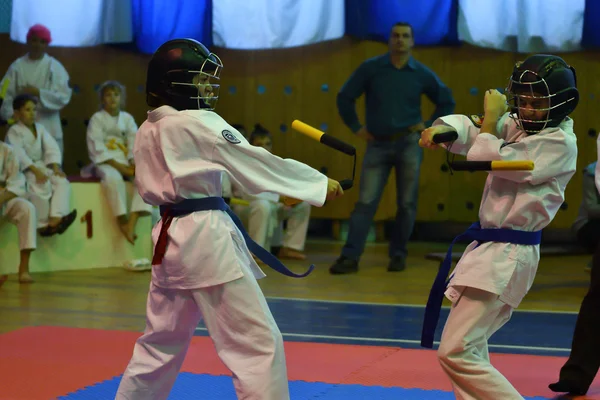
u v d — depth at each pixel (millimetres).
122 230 7746
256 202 7902
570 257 8758
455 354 2805
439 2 8812
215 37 9070
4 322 5262
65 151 9305
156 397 2898
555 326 5301
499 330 5180
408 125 7340
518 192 2869
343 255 7438
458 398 2820
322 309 5777
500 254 2855
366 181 7426
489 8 8688
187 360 4289
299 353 4500
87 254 7645
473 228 2977
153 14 9055
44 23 8953
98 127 7738
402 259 7570
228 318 2740
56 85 8141
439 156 9211
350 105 7441
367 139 7480
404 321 5398
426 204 9289
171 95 2838
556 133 2865
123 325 5211
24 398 3607
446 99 7391
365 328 5176
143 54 9180
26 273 6789
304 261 8141
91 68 9219
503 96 2998
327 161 9289
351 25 9031
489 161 2721
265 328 2725
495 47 8742
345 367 4211
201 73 2838
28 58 8078
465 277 2854
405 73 7309
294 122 2943
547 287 6844
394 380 3967
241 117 9359
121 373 4051
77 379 3934
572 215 9031
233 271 2742
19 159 7121
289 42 9016
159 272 2826
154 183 2832
